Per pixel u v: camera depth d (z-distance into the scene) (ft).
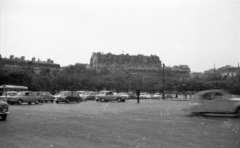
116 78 398.42
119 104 142.31
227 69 476.13
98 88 370.32
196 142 37.42
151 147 34.30
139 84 396.98
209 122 60.64
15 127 51.49
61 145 35.32
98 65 635.66
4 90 189.37
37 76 333.21
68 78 331.77
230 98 74.43
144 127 52.08
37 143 36.58
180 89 316.60
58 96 155.12
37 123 57.62
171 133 45.03
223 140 38.83
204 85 296.71
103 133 44.88
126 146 34.86
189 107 76.84
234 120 65.31
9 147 34.01
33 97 141.28
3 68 267.80
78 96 161.99
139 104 143.33
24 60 468.34
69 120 63.31
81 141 38.04
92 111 90.58
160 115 77.56
